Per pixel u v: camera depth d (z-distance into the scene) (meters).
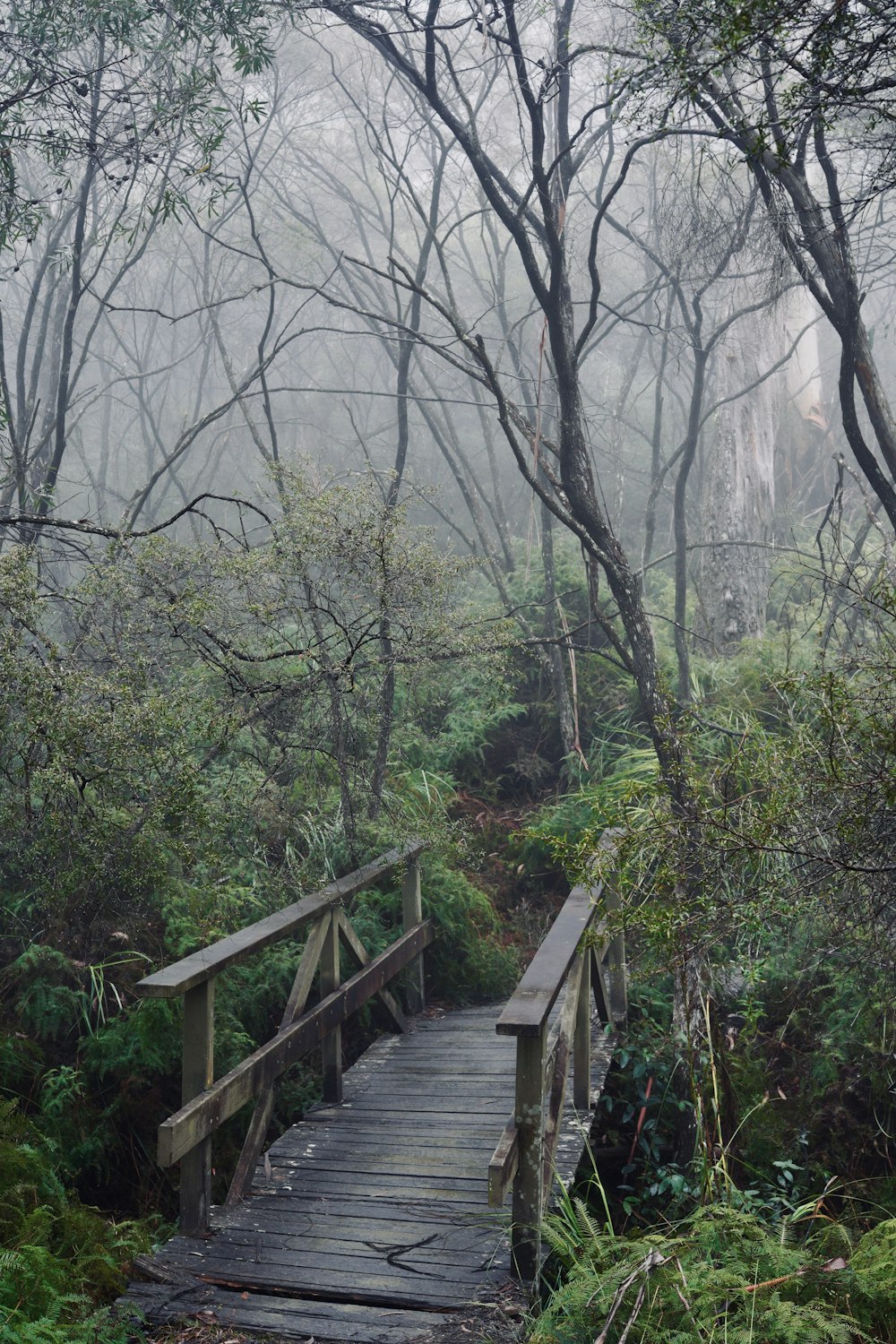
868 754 3.78
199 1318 3.45
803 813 3.84
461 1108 5.14
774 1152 5.10
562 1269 3.87
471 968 6.93
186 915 5.63
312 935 5.16
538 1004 3.73
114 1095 5.11
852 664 4.20
